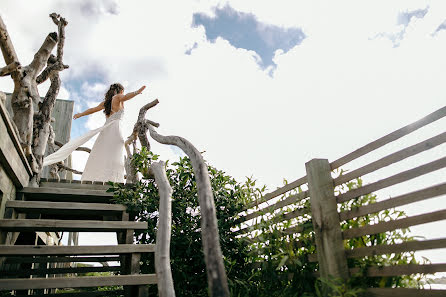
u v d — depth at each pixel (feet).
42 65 11.05
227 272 9.10
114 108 14.80
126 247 8.19
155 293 9.18
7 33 8.66
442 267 4.83
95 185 11.68
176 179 11.37
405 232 6.08
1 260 8.58
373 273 6.06
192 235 10.15
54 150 18.12
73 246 7.76
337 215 7.02
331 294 6.40
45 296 9.47
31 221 8.03
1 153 7.39
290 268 7.83
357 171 6.64
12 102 10.19
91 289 19.69
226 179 11.48
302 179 8.08
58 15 12.94
